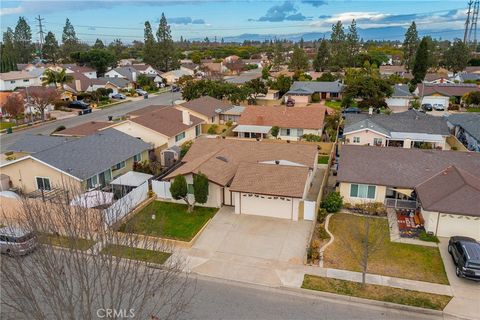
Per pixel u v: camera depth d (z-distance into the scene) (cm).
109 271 1379
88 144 4053
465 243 2523
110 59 13862
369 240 2888
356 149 3778
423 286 2352
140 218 2819
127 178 3638
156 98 10012
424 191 3139
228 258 2661
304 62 14788
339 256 2680
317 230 3025
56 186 3366
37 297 1698
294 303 2206
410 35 14788
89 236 1538
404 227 3077
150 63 14912
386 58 16475
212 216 3278
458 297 2245
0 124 6812
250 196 3266
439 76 11275
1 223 2547
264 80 10725
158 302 2102
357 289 2320
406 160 3575
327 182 4012
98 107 8612
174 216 3272
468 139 5378
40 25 15175
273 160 3831
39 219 1548
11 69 14088
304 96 8788
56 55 16412
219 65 15125
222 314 2098
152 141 4891
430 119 5547
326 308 2164
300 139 5481
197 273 2489
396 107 8500
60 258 1453
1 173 3612
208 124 6122
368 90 7431
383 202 3397
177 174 3419
